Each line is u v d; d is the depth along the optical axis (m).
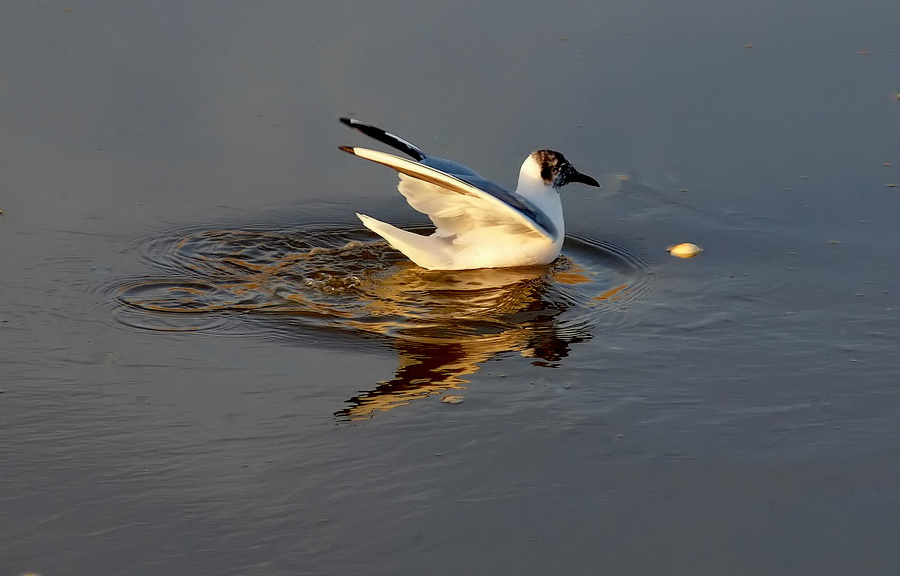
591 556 7.75
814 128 15.72
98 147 14.98
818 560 7.72
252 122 15.81
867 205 13.92
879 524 8.09
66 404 9.59
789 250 13.01
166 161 14.81
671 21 18.72
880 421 9.46
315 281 12.33
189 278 12.21
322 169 14.96
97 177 14.30
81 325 11.06
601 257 13.23
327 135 15.61
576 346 10.91
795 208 13.99
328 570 7.58
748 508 8.28
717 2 19.34
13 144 14.85
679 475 8.70
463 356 10.68
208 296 11.82
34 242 12.73
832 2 19.30
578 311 11.75
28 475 8.59
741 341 10.95
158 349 10.62
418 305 11.85
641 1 19.34
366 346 10.84
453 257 12.83
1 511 8.16
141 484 8.50
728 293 12.03
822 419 9.51
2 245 12.61
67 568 7.58
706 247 13.23
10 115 15.53
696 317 11.51
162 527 8.01
